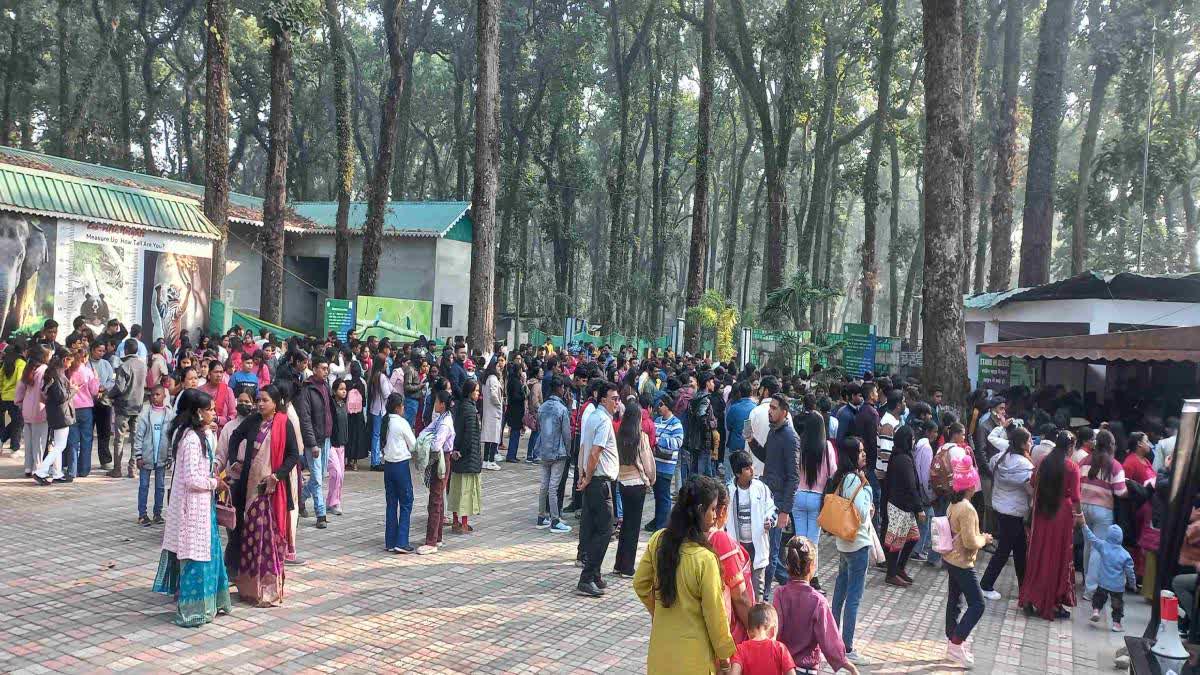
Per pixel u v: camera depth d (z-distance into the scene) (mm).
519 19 37875
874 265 32406
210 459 6590
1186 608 4328
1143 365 16250
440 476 9062
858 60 38031
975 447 10852
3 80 35375
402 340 24359
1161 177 29688
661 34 39219
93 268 18078
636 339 35781
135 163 44969
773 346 26109
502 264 37312
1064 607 8148
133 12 37844
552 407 10461
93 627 6254
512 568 8555
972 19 23547
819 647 5195
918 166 39562
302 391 9664
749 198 62406
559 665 6039
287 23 21922
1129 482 9203
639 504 8523
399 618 6863
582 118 46000
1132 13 29156
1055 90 23000
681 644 4141
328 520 10227
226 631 6359
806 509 7789
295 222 31453
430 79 49281
